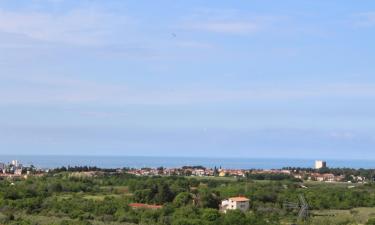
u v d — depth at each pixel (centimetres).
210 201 17588
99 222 14625
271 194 19688
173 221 14525
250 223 14238
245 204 17475
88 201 17375
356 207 19338
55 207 16562
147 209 16062
